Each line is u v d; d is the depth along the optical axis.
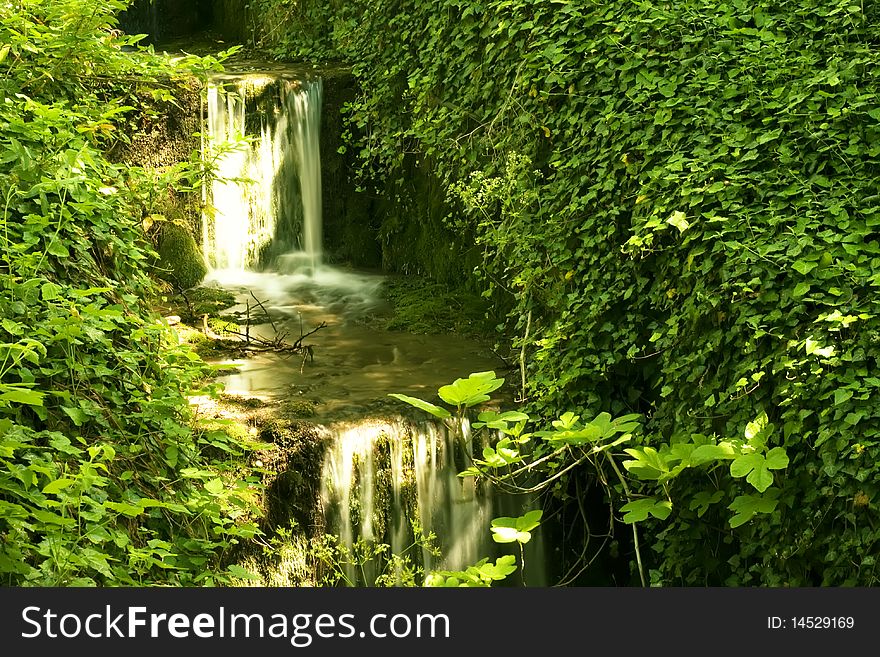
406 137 11.09
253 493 6.73
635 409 7.80
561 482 7.66
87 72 8.99
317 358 9.02
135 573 5.31
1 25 8.11
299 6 13.23
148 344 6.83
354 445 7.27
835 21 8.03
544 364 8.03
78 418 5.65
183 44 14.80
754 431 5.64
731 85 7.83
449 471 7.62
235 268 11.32
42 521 4.80
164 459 6.11
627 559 7.71
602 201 8.05
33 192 6.54
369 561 7.29
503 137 9.41
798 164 7.18
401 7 11.08
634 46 8.40
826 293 6.38
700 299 6.91
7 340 5.68
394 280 11.21
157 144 10.70
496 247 9.83
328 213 11.86
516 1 9.34
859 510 5.73
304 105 11.58
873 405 5.80
